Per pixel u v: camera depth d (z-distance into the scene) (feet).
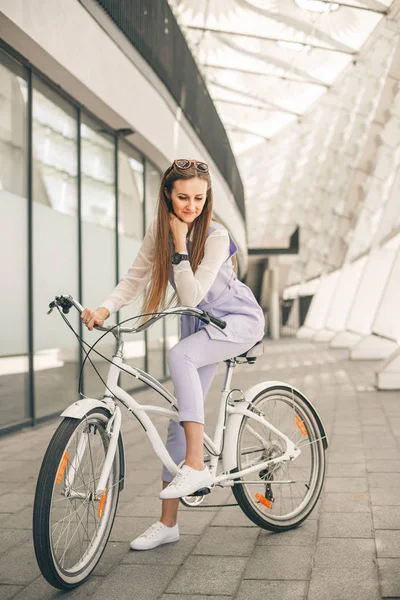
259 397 9.53
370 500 10.88
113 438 8.11
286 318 127.75
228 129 80.07
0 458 15.66
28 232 20.26
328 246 86.28
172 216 8.32
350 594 7.00
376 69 51.49
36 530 7.00
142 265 9.04
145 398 9.71
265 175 93.56
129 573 7.94
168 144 33.19
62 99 22.74
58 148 22.47
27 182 20.21
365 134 61.77
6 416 18.72
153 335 33.63
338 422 19.89
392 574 7.48
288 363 47.44
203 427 8.45
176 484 8.00
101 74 23.32
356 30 45.42
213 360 8.71
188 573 7.85
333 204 79.97
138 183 31.71
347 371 38.83
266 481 9.19
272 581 7.48
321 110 72.28
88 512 7.91
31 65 20.18
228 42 51.62
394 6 39.24
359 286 58.85
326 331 84.17
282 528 9.31
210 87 65.21
